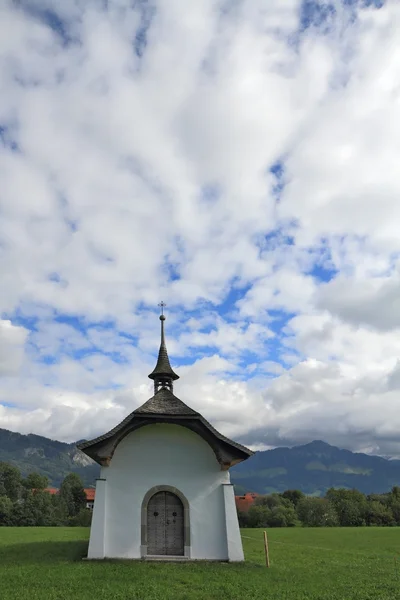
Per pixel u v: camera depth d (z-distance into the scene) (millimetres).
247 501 91688
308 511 74312
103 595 14047
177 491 21891
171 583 15891
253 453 21797
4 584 15305
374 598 14750
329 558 24938
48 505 82688
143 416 21953
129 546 20781
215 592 14875
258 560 22438
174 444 22656
